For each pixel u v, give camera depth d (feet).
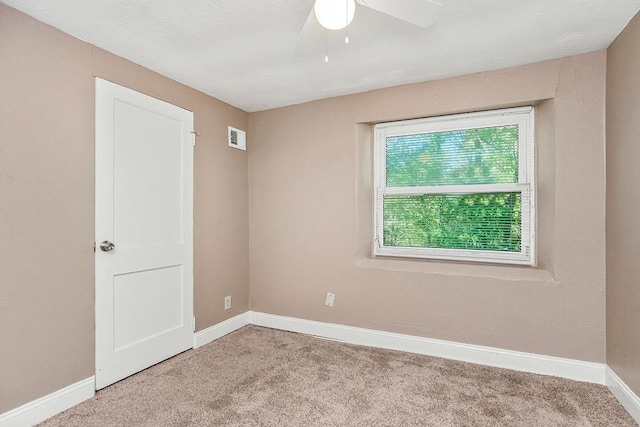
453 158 9.02
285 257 10.45
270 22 5.89
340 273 9.62
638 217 5.54
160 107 8.01
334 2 4.25
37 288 5.72
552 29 6.10
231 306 10.23
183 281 8.62
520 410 6.03
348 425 5.63
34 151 5.68
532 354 7.53
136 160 7.47
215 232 9.66
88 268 6.51
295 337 9.77
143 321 7.60
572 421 5.70
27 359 5.58
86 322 6.46
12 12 5.39
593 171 6.96
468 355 8.11
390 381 7.12
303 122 10.18
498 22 5.87
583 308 7.07
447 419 5.79
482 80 8.00
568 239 7.17
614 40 6.43
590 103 6.98
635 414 5.64
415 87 8.70
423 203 9.45
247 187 10.98
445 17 5.70
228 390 6.74
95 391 6.58
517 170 8.36
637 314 5.60
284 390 6.74
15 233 5.45
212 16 5.69
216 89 9.05
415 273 8.68
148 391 6.68
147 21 5.82
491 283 7.90
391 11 4.50
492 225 8.66
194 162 8.98
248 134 11.02
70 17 5.67
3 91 5.29
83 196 6.43
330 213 9.77
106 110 6.83
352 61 7.40
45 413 5.76
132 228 7.37
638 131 5.53
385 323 9.04
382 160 9.88
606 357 6.86
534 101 7.68
